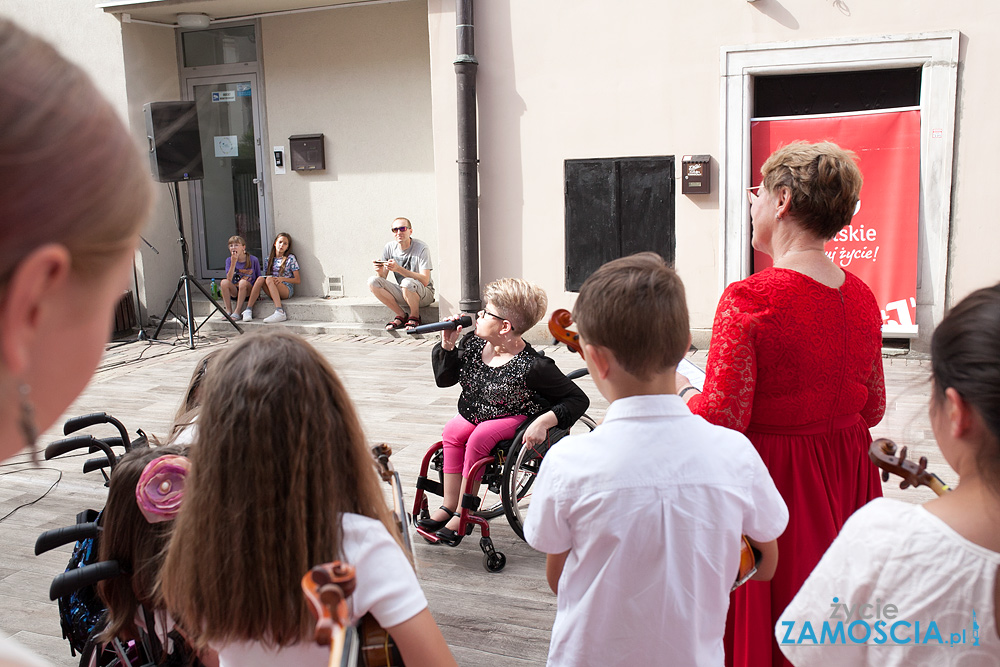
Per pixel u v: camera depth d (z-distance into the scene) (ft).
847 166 5.51
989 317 2.98
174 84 29.68
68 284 1.25
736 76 21.25
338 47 28.04
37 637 9.26
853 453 5.71
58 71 1.24
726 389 5.29
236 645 3.84
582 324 4.54
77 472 14.73
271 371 3.74
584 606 4.35
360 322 27.81
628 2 21.93
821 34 20.57
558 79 22.82
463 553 11.25
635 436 4.36
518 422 10.62
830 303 5.47
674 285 4.45
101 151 1.24
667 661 4.27
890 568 3.14
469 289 24.04
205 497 3.69
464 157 23.25
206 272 30.68
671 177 22.24
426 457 11.14
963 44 19.69
